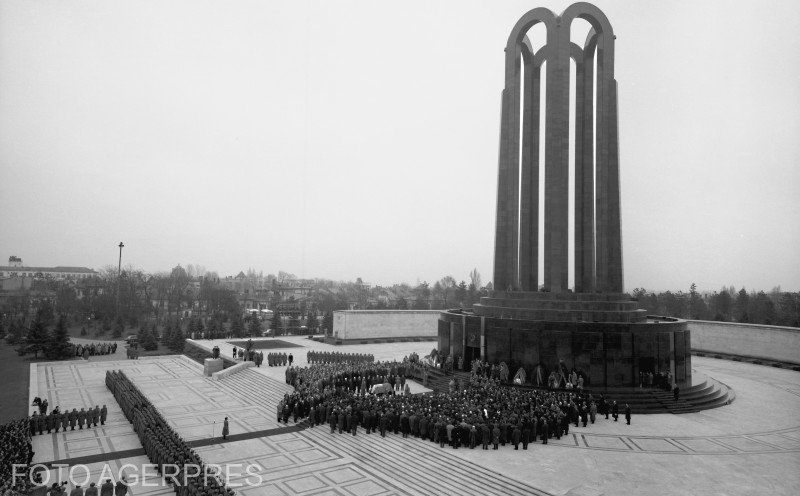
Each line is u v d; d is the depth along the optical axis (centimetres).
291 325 12025
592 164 5072
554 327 4225
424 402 3403
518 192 5319
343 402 3488
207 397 4372
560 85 4725
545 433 2989
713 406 3925
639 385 4106
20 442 2781
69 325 10525
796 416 3653
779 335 6312
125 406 3850
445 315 5172
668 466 2639
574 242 5116
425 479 2530
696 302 10656
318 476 2591
